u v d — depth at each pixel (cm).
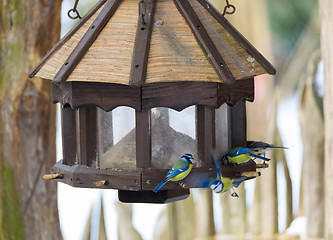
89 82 789
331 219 1104
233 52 809
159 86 773
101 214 1319
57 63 823
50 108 1090
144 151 782
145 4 803
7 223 1085
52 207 1104
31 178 1086
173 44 774
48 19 1074
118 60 771
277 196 1407
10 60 1074
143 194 836
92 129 816
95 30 798
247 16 1838
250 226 1411
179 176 758
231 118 870
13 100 1071
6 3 1074
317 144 1452
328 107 1113
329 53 1107
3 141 1079
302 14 2862
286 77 2291
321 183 1440
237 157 824
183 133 812
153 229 1440
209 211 1393
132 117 806
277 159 1416
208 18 823
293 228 1452
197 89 779
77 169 812
